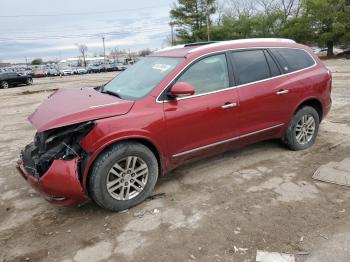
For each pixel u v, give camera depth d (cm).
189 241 317
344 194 388
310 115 528
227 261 287
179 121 395
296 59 517
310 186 411
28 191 447
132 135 362
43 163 349
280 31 4597
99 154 352
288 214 352
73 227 354
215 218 352
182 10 5194
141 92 403
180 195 407
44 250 319
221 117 427
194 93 409
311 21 4059
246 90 448
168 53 470
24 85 2831
